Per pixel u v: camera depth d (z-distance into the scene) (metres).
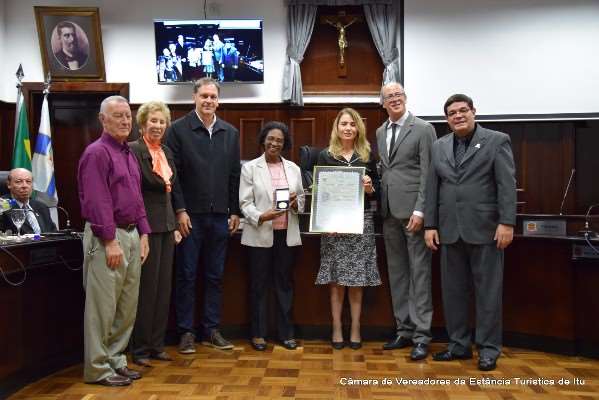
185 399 2.38
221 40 5.65
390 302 3.41
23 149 4.80
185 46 5.64
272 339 3.44
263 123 5.80
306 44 5.72
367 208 3.24
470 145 2.93
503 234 2.81
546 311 3.24
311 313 3.46
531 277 3.29
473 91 5.66
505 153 2.85
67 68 5.64
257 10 5.76
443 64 5.68
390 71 5.64
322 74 5.88
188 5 5.74
